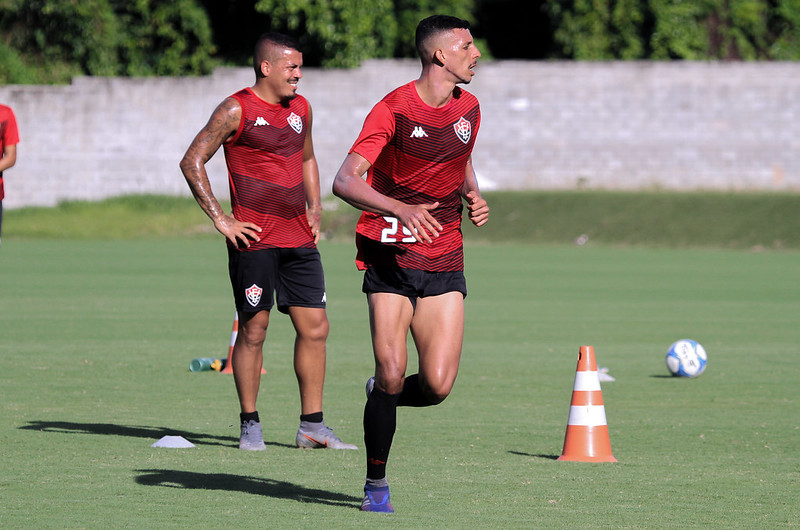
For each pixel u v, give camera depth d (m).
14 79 164.38
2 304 67.31
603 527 19.44
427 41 20.55
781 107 152.12
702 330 57.47
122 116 152.00
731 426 31.11
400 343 20.36
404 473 24.39
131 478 23.41
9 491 22.00
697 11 170.88
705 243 132.50
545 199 145.25
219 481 23.28
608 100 154.12
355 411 33.31
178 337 52.03
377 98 154.38
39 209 149.75
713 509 21.02
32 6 164.88
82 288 78.81
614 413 33.34
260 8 163.12
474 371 42.41
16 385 37.16
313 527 19.25
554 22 173.62
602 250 128.50
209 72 170.62
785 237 132.50
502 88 154.88
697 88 153.00
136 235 144.00
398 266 20.48
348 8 161.62
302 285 27.58
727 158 153.25
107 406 33.31
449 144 20.73
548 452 27.09
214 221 26.86
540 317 63.56
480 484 23.23
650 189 153.75
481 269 101.44
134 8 170.00
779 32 176.25
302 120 28.03
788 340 53.25
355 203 19.56
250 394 27.50
